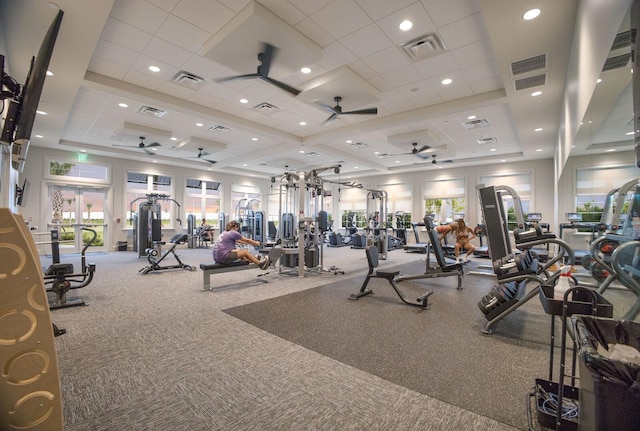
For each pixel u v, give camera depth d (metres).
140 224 8.41
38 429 1.10
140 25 3.61
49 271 3.72
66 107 5.66
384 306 3.90
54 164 9.09
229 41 3.60
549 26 3.25
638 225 1.82
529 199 10.25
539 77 4.38
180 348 2.61
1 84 2.24
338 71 4.54
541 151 8.84
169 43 3.98
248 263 5.06
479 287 5.06
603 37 2.14
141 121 7.02
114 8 3.31
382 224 8.88
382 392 1.96
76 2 3.02
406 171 12.97
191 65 4.55
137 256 8.70
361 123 7.18
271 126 7.57
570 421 1.44
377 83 5.05
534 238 2.81
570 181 4.00
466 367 2.29
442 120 6.73
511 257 3.23
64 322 3.23
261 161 11.27
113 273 6.07
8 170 2.81
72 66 4.24
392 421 1.68
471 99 5.54
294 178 6.97
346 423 1.67
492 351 2.57
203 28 3.65
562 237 4.42
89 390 1.97
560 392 1.47
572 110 3.78
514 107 5.49
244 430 1.62
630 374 0.96
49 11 3.13
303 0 3.17
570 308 1.56
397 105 6.05
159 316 3.45
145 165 10.94
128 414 1.74
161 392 1.96
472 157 10.33
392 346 2.67
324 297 4.34
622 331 1.28
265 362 2.37
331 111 5.69
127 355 2.47
